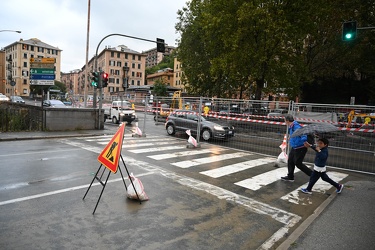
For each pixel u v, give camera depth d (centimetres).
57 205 501
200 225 452
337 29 2722
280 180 744
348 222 474
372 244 398
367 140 990
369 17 2620
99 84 1734
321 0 2280
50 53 10481
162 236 408
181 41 3512
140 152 1034
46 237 387
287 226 465
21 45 9712
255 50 2306
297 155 704
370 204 568
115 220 452
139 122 2434
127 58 9856
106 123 2284
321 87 3425
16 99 4447
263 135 1216
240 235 426
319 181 757
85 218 454
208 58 3161
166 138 1474
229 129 1345
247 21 2202
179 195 588
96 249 363
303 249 380
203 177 735
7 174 678
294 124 723
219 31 2544
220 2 2436
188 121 1526
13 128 1480
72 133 1491
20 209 477
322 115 1028
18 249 353
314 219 485
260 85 2586
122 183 646
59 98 5381
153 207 515
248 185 684
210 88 3369
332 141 1109
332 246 390
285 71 2461
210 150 1158
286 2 2223
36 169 734
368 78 3278
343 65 3003
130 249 368
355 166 989
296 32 2244
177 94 4250
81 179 662
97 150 1045
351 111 988
